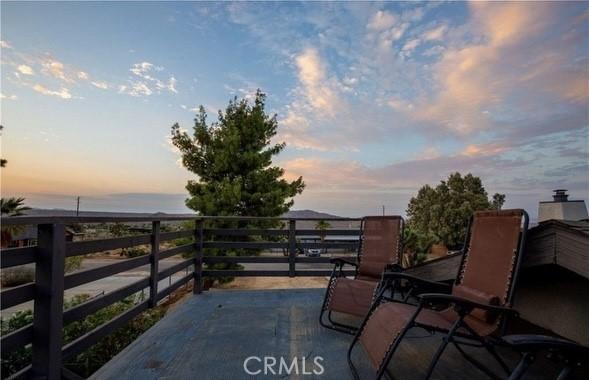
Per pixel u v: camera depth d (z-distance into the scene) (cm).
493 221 213
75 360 332
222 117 929
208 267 817
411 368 219
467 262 226
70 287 207
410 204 2677
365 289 288
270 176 888
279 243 504
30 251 178
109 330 251
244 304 379
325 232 518
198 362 224
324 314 339
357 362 226
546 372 214
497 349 250
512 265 184
